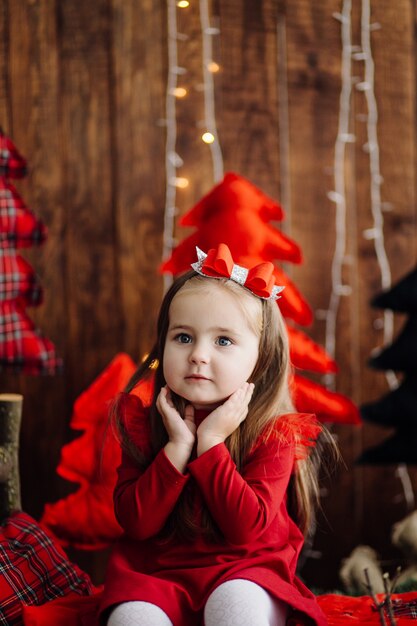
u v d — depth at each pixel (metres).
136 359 2.51
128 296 2.50
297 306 2.21
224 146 2.53
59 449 2.48
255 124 2.54
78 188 2.48
